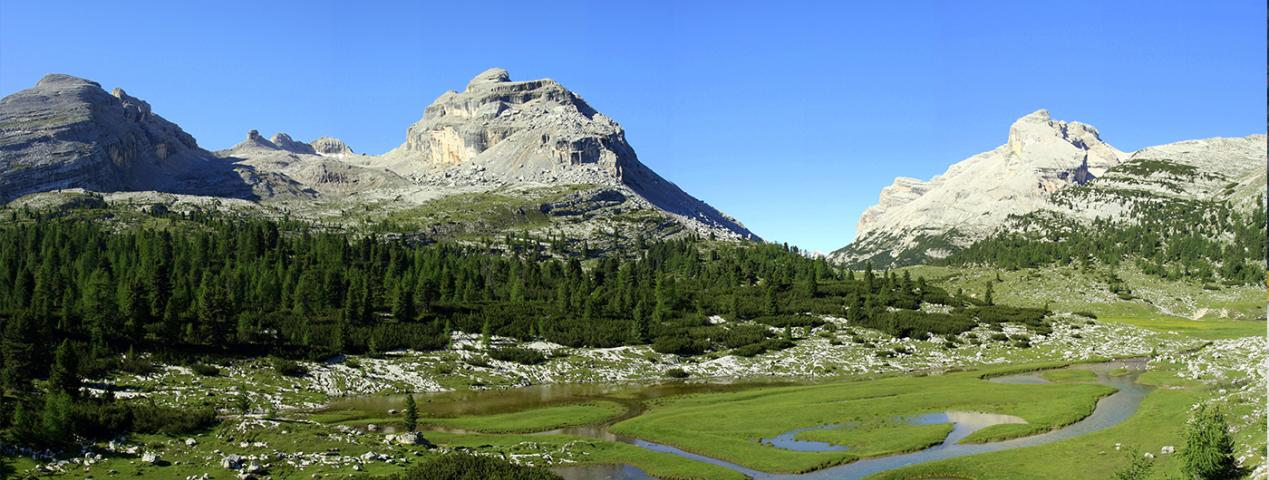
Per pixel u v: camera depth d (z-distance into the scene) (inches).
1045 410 3757.4
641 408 4224.9
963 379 5103.3
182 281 6565.0
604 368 5777.6
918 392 4495.6
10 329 4131.4
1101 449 2874.0
